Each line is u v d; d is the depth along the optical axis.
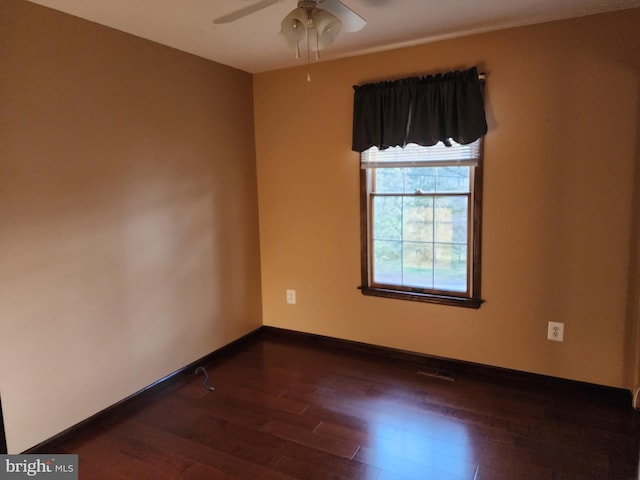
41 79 2.29
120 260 2.75
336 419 2.63
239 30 2.72
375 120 3.23
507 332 3.08
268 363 3.49
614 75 2.59
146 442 2.44
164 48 2.99
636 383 2.64
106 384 2.70
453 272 3.25
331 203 3.64
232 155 3.65
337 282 3.71
